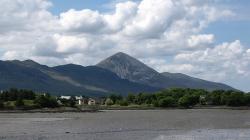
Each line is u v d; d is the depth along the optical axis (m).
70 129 138.25
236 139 100.75
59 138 105.62
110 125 160.00
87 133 120.94
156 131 127.31
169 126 150.38
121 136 110.81
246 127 142.12
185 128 139.12
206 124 161.12
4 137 108.75
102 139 102.62
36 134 117.88
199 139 101.19
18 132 125.25
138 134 115.94
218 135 111.00
